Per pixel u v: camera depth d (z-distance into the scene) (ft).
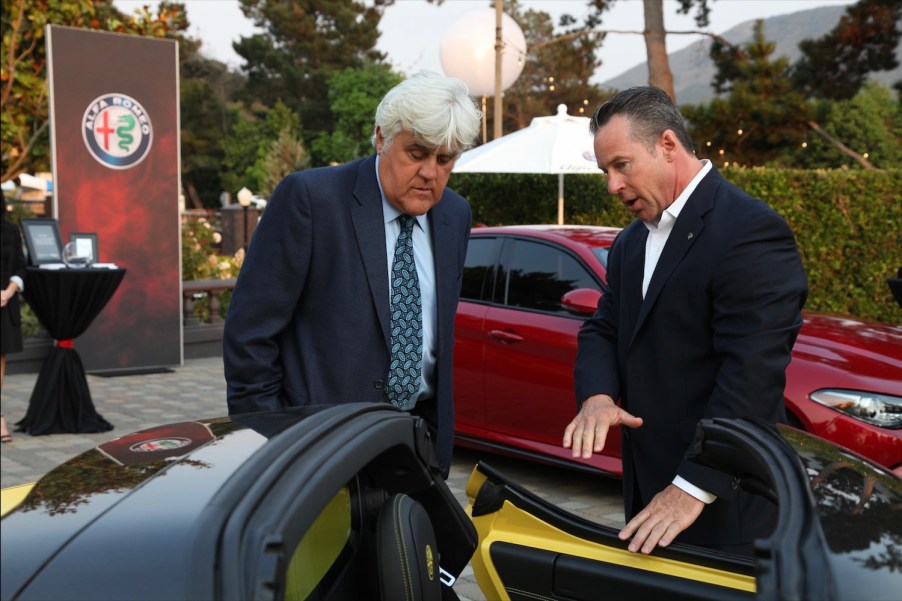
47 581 4.14
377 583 6.07
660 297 8.34
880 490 6.30
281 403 8.55
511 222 36.47
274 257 8.41
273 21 211.82
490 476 8.11
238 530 4.21
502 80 45.80
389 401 8.75
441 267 8.90
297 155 140.56
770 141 75.46
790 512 5.20
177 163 33.22
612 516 17.24
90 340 32.14
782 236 7.97
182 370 33.37
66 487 5.02
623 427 8.98
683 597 7.14
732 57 81.56
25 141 47.42
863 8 78.18
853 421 14.93
